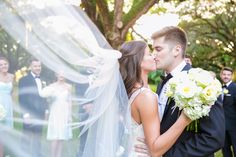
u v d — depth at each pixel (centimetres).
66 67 187
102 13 834
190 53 1795
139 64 237
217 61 1850
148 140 225
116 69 208
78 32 193
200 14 1680
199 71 227
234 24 1748
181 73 226
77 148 193
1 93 170
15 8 177
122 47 243
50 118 182
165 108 245
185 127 235
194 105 216
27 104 176
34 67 178
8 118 173
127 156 213
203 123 228
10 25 176
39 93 179
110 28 830
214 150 227
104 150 202
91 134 199
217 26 1759
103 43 205
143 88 232
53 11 186
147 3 845
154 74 1363
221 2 1675
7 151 176
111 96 204
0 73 172
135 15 841
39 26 181
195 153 227
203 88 218
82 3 867
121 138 211
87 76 195
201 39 1808
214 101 219
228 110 653
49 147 183
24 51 177
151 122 227
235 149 652
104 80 202
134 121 229
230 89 655
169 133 222
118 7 823
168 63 257
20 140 177
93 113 198
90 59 196
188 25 1755
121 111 212
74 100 191
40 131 180
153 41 263
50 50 183
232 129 651
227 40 1777
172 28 258
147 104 227
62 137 185
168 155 234
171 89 225
